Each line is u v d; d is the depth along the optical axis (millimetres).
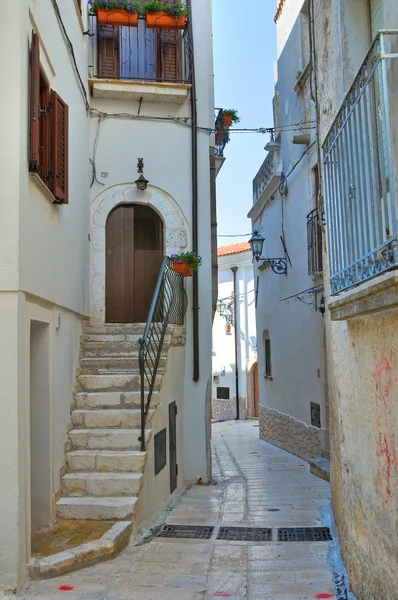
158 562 4738
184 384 9141
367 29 5047
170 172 9609
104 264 9297
